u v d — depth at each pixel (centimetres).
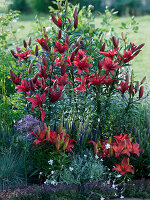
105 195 298
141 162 335
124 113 341
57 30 420
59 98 324
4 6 465
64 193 290
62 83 323
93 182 306
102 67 324
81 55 331
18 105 370
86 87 343
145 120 367
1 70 409
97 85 328
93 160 322
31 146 335
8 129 358
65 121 349
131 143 332
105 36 463
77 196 295
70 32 373
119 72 381
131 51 335
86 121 343
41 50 415
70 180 311
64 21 391
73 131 347
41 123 330
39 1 1630
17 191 291
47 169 313
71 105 357
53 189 294
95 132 357
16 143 351
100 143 325
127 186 308
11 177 324
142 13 1570
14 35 521
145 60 741
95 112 345
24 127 320
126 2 1600
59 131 313
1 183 317
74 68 348
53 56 350
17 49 448
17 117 380
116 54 352
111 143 321
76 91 357
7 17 478
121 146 308
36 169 334
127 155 329
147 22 1325
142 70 639
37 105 309
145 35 902
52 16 357
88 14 475
